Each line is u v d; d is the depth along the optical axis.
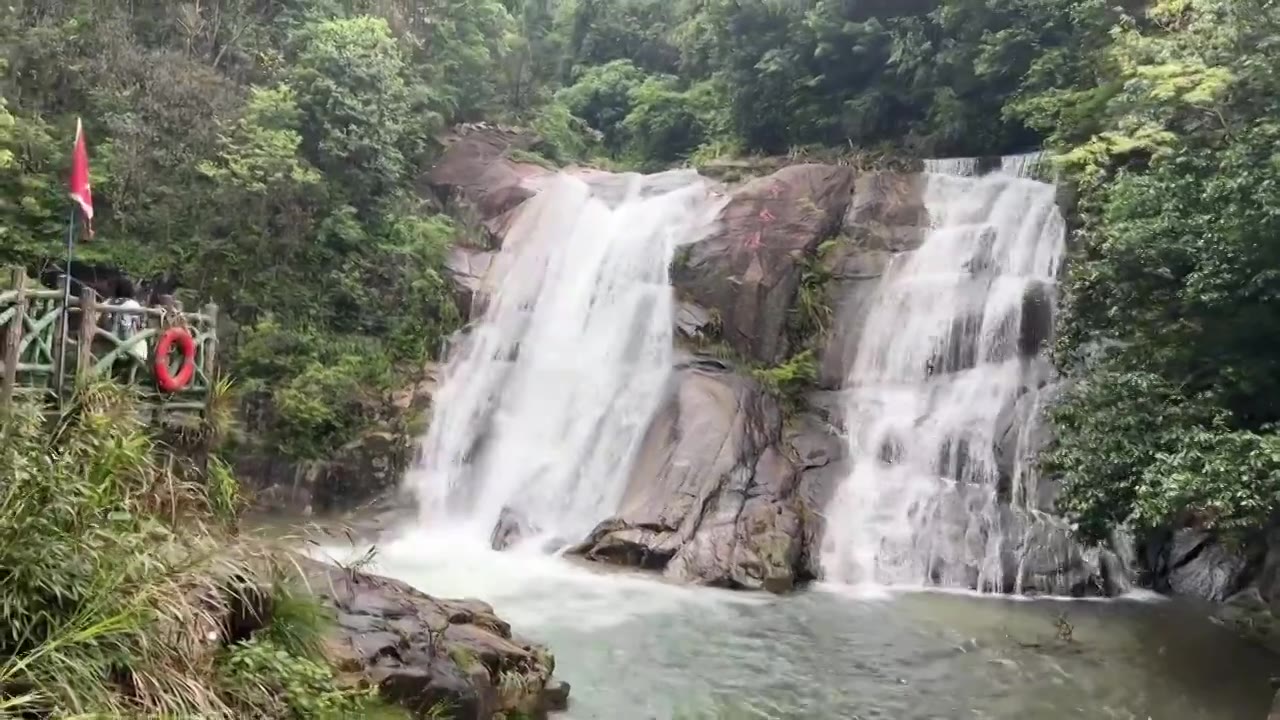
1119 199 13.77
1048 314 17.58
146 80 21.30
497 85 32.34
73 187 8.92
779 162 24.86
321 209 22.50
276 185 21.17
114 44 21.50
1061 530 15.47
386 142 24.06
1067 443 12.66
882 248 20.80
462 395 20.72
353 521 18.09
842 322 19.98
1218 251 11.76
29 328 8.01
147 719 5.20
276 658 6.64
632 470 17.98
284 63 24.28
